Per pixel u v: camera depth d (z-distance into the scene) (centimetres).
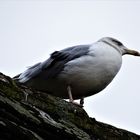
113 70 1202
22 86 750
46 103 743
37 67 1202
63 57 1205
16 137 588
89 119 778
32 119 656
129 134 805
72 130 707
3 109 630
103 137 760
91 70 1176
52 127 673
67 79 1178
